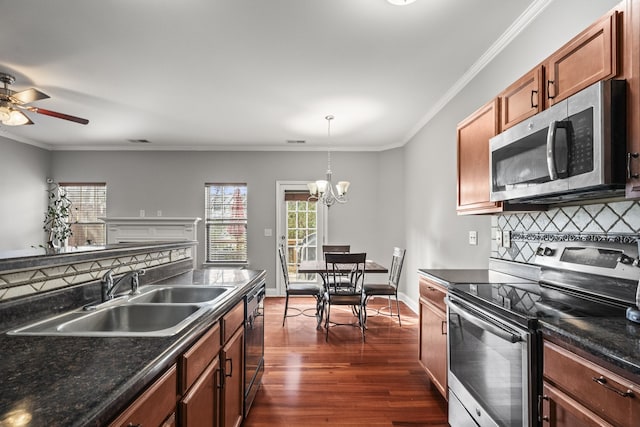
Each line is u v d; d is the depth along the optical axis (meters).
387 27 2.25
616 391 0.86
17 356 0.90
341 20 2.17
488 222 2.63
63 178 5.57
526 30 2.18
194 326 1.18
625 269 1.40
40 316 1.26
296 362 2.89
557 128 1.31
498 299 1.53
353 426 2.00
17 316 1.17
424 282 2.48
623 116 1.14
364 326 3.72
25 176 5.10
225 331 1.55
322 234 5.57
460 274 2.31
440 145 3.68
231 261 5.56
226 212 5.61
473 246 2.91
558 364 1.10
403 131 4.69
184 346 1.06
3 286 1.14
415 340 3.43
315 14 2.11
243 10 2.06
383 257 5.46
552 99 1.48
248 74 2.95
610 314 1.27
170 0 1.96
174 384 1.03
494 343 1.45
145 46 2.48
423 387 2.46
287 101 3.58
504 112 1.84
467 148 2.28
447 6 2.03
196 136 4.99
